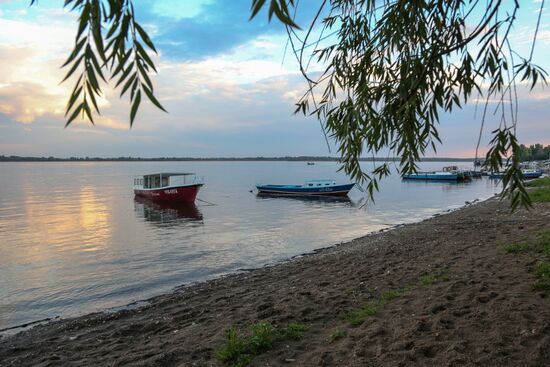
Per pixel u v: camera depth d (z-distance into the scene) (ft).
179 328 22.35
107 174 433.07
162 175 141.18
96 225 88.07
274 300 25.31
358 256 41.52
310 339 17.10
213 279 42.11
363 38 12.69
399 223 84.74
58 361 19.16
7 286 41.68
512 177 9.04
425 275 26.63
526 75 10.40
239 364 14.99
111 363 17.61
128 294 38.52
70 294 38.91
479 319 16.44
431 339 15.20
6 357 21.56
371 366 13.84
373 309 19.53
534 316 15.97
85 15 4.33
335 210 111.34
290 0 4.71
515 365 12.75
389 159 11.91
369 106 11.25
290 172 459.73
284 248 59.82
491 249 32.89
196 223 89.40
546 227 42.93
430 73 9.88
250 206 124.16
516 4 8.34
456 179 223.71
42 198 156.56
